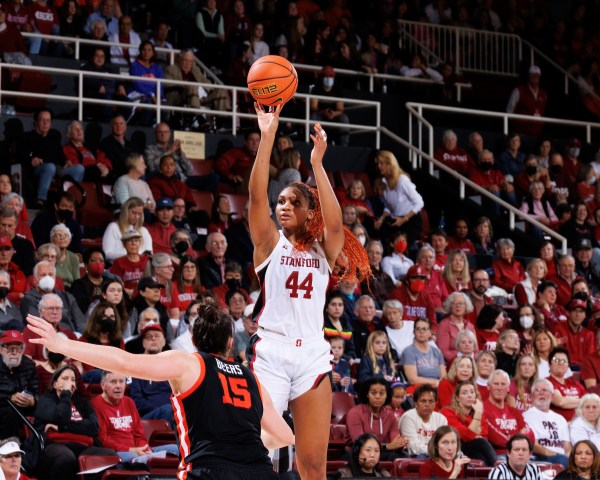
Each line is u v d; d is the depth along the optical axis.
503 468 13.07
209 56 24.20
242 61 23.55
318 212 8.34
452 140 23.66
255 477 7.01
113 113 21.39
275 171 19.84
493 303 18.81
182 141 21.28
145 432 13.35
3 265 15.18
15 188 18.38
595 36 30.59
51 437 12.16
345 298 16.64
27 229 16.73
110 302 14.01
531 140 25.36
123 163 19.69
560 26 30.08
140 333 14.16
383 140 24.86
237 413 7.08
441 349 16.97
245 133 22.19
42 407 12.25
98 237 18.34
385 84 25.89
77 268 16.22
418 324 16.08
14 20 21.84
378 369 15.29
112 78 20.81
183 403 7.02
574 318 18.56
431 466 13.05
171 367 6.96
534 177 23.61
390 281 18.08
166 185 19.14
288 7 25.28
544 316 18.97
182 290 16.05
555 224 23.09
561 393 16.58
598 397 15.45
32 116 20.03
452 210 22.52
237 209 19.66
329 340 15.24
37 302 14.43
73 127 19.42
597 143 25.91
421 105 24.09
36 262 15.53
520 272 20.23
